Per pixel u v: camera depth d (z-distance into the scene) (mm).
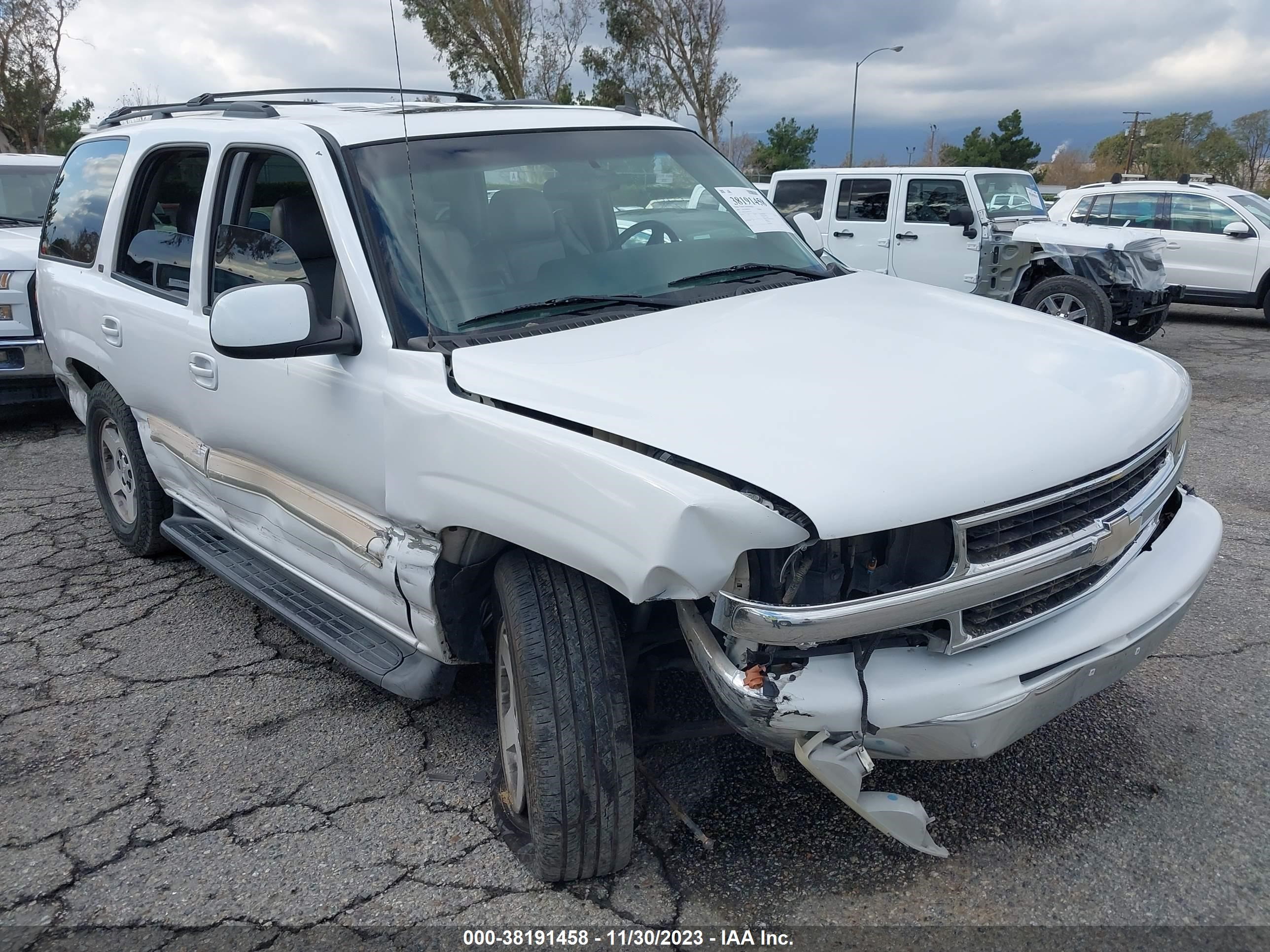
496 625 2791
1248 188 72500
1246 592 4367
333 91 4262
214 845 2943
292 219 3291
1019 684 2299
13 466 7250
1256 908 2504
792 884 2662
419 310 2895
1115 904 2537
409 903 2662
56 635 4410
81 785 3275
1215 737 3252
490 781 3107
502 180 3314
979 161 63156
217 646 4262
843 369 2570
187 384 3787
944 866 2705
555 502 2346
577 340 2793
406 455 2754
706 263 3490
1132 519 2547
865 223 12211
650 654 2980
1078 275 10328
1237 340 12117
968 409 2395
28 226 9578
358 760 3359
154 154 4211
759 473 2104
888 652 2279
